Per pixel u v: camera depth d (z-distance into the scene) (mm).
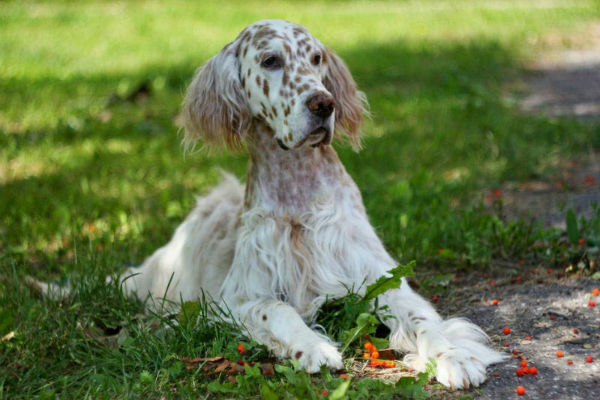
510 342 3863
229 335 3885
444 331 3861
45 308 4281
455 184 6930
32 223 6488
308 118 3893
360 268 4188
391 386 3234
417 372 3561
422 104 11062
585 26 19328
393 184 6992
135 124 10289
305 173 4176
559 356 3613
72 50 17641
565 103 11211
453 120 9914
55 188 7652
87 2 27453
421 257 5273
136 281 5105
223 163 8391
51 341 3977
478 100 10883
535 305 4332
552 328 3996
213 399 3373
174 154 8875
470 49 16234
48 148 9141
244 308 4070
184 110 4547
